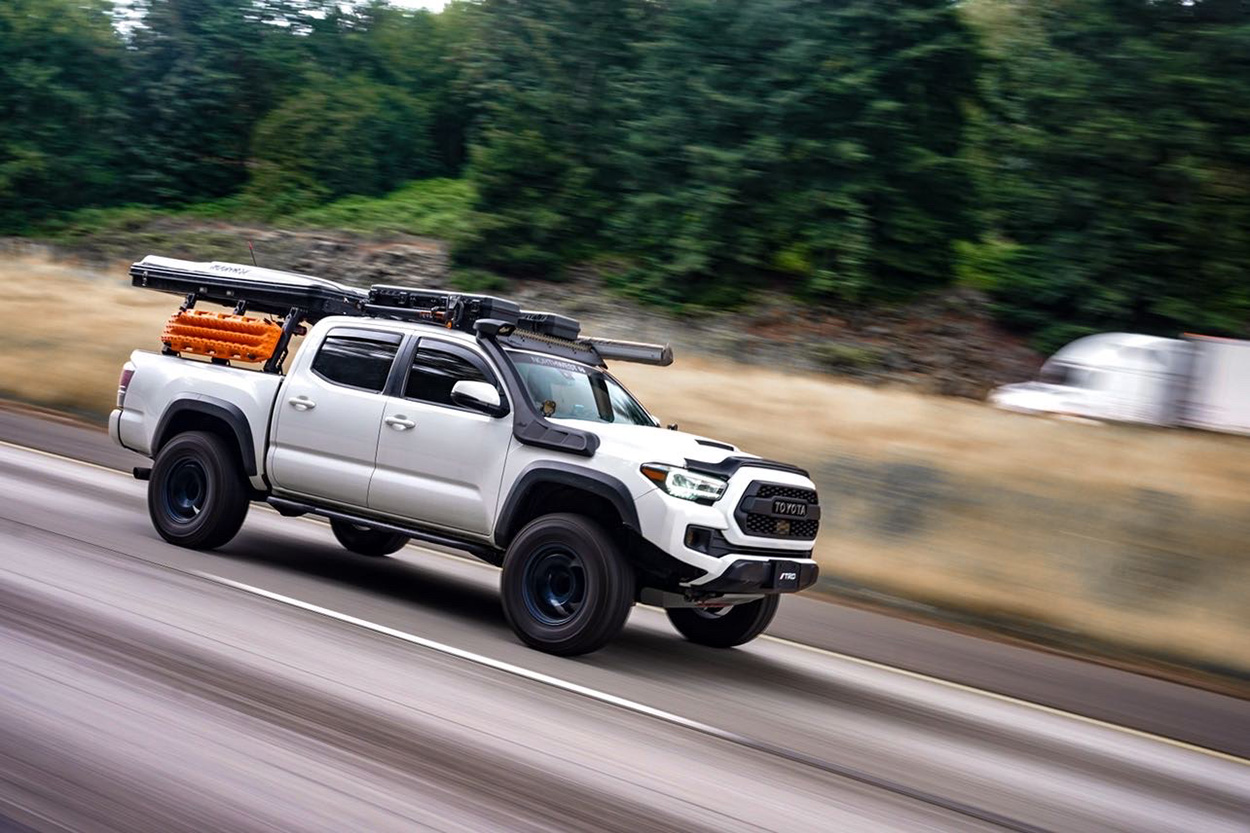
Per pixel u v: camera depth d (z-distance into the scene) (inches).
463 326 331.0
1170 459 556.1
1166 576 440.1
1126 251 1306.6
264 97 2650.1
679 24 1606.8
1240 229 1282.0
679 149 1610.5
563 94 1787.6
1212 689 371.6
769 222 1521.9
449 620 306.2
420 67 2913.4
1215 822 228.1
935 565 465.7
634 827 176.9
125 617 253.4
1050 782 237.6
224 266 387.5
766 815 190.2
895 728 263.1
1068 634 414.9
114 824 154.2
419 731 205.3
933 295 1510.8
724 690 275.3
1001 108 1456.7
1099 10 1305.4
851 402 700.7
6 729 181.2
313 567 354.9
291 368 344.5
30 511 373.1
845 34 1481.3
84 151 2536.9
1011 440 596.4
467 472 305.4
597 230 1797.5
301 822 161.2
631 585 280.2
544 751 205.2
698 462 288.5
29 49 2498.8
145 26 2667.3
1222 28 1246.9
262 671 227.6
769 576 294.2
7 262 1264.8
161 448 363.6
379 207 2415.1
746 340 1428.4
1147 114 1280.8
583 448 289.1
